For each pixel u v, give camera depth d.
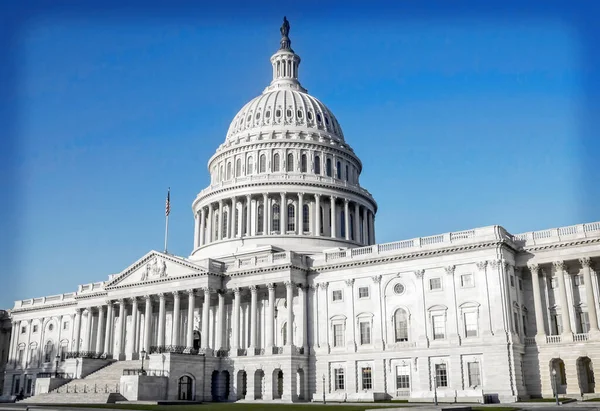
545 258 83.75
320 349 93.94
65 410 57.84
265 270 97.25
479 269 83.12
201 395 93.19
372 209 134.88
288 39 154.12
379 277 91.31
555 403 64.50
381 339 88.94
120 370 97.50
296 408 62.50
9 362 137.75
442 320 84.94
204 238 131.00
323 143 130.38
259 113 135.50
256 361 94.06
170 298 106.56
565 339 79.50
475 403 70.62
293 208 122.81
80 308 119.06
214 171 138.25
